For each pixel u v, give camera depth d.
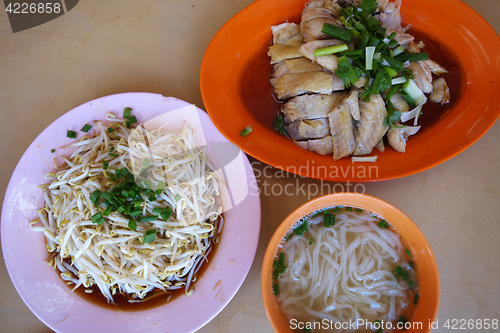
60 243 0.36
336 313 0.33
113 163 0.38
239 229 0.36
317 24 0.39
